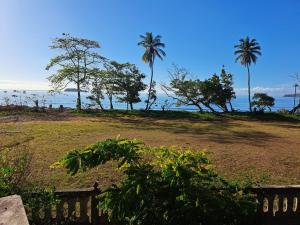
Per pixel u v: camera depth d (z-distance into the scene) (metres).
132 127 26.56
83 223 5.04
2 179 4.63
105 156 4.13
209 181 4.51
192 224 4.15
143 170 4.29
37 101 41.09
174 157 4.36
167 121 34.47
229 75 48.22
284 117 44.78
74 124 27.12
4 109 37.78
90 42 45.88
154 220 4.13
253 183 5.56
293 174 11.49
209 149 16.33
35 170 10.51
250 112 46.94
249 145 18.34
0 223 2.18
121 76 47.75
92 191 5.02
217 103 48.25
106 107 49.44
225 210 4.32
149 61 55.03
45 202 4.65
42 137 18.86
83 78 44.78
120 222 4.64
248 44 56.44
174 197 4.18
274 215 5.38
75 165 4.04
